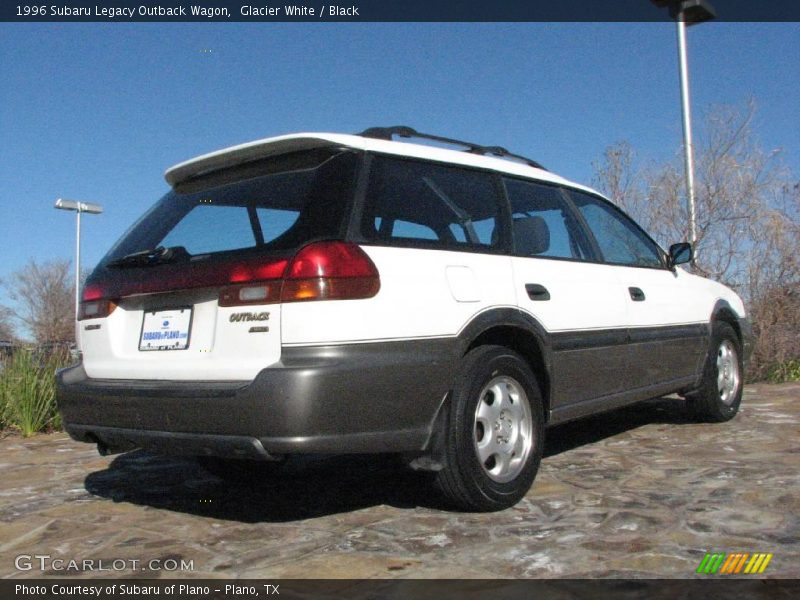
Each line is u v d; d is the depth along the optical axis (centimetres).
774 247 876
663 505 372
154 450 355
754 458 466
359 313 325
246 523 373
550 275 427
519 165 459
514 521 355
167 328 359
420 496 407
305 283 318
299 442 309
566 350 424
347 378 316
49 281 4250
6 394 731
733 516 353
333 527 359
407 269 346
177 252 363
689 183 873
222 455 329
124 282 378
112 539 356
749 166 888
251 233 346
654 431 570
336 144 355
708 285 599
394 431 334
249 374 323
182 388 334
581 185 509
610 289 471
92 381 381
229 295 334
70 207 2508
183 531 364
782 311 874
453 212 387
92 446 627
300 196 344
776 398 726
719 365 591
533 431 391
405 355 336
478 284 377
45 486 473
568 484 418
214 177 395
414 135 416
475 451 359
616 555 306
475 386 360
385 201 355
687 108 894
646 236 554
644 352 494
